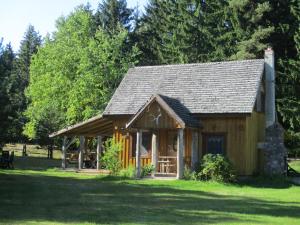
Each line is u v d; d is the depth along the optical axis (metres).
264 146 32.84
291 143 46.56
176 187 24.58
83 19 51.66
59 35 52.47
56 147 59.25
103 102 48.38
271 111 34.09
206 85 32.84
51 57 51.47
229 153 30.62
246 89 31.31
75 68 50.47
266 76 34.31
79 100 48.44
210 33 54.09
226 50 51.97
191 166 29.78
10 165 36.41
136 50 55.97
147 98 33.72
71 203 15.97
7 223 11.27
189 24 56.34
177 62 57.56
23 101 66.62
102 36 51.22
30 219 12.07
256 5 47.75
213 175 27.72
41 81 52.19
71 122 50.09
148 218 13.01
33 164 42.59
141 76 35.97
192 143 29.95
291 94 46.97
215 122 31.09
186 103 31.97
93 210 14.34
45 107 52.25
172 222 12.37
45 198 17.27
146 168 30.03
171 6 59.50
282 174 31.91
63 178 27.97
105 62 49.50
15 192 18.94
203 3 56.69
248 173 30.45
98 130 35.59
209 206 16.48
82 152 35.75
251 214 14.65
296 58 48.12
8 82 31.19
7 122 31.16
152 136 31.98
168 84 34.22
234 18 49.12
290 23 47.78
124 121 33.56
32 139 62.97
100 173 33.03
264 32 46.06
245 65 33.25
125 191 21.23
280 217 14.14
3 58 31.09
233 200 18.98
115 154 32.34
